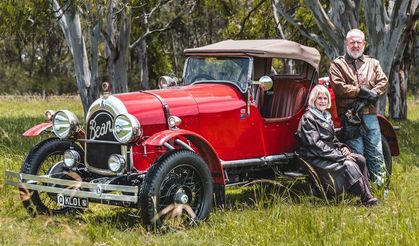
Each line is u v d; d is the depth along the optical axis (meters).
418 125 22.59
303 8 26.95
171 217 7.62
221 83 9.18
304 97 9.86
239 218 8.09
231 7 31.36
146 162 8.10
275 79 9.63
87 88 21.30
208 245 7.05
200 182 7.93
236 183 8.86
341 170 8.99
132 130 7.63
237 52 9.05
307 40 28.27
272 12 27.92
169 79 9.45
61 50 64.56
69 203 7.88
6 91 62.94
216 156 8.19
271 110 9.57
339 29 16.53
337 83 9.57
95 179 7.95
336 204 8.95
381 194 9.37
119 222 8.29
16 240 7.35
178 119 7.91
